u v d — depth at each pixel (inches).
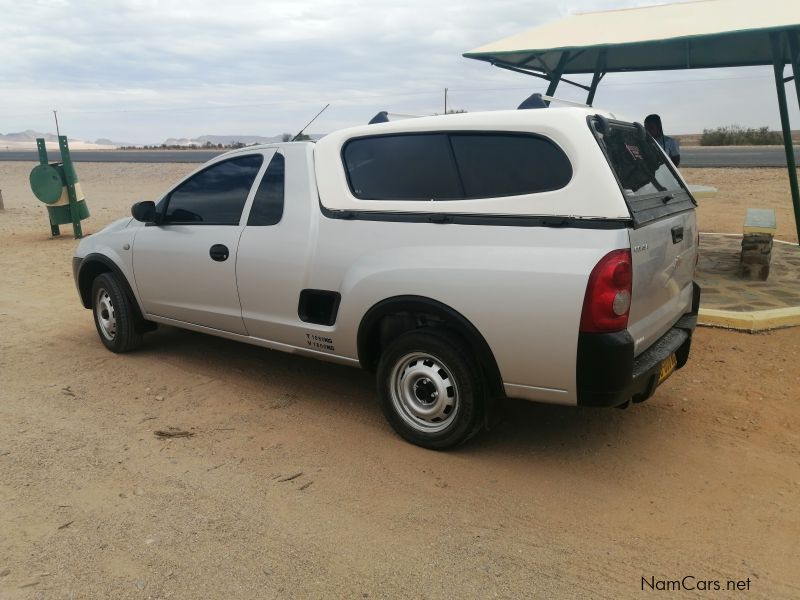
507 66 379.6
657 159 178.1
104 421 180.1
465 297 145.5
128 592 111.0
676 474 150.6
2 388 205.3
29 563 118.6
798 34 316.8
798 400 187.2
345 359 174.7
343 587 112.5
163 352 238.7
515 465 154.9
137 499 140.0
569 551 122.4
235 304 195.2
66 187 541.0
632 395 145.6
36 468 153.5
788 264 333.4
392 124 166.2
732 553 121.9
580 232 134.5
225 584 113.0
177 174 1226.0
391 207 160.9
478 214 147.1
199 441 167.6
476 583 113.4
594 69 420.5
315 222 173.9
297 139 195.3
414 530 129.0
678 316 171.6
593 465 154.9
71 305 315.9
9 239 545.6
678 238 160.6
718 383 200.5
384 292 157.9
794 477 148.3
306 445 165.2
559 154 140.4
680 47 386.3
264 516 133.5
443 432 157.0
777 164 895.1
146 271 218.2
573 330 134.1
